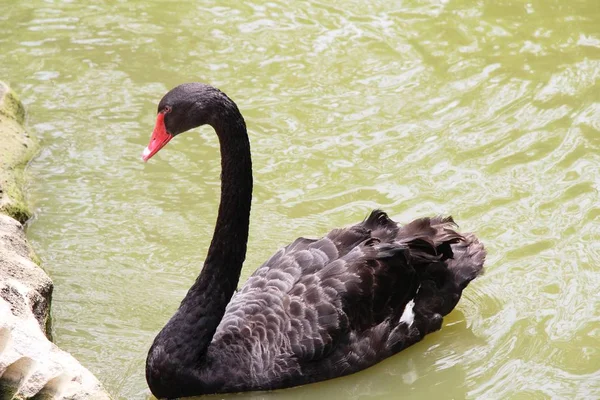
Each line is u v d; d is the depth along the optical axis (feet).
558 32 52.24
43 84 49.03
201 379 30.27
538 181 41.39
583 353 32.73
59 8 56.24
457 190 41.09
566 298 35.37
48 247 38.11
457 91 47.85
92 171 42.86
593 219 39.09
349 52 51.60
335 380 31.68
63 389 26.27
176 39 53.06
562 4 54.75
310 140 44.70
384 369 32.42
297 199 40.81
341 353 31.37
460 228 38.73
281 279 31.91
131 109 47.19
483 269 34.55
